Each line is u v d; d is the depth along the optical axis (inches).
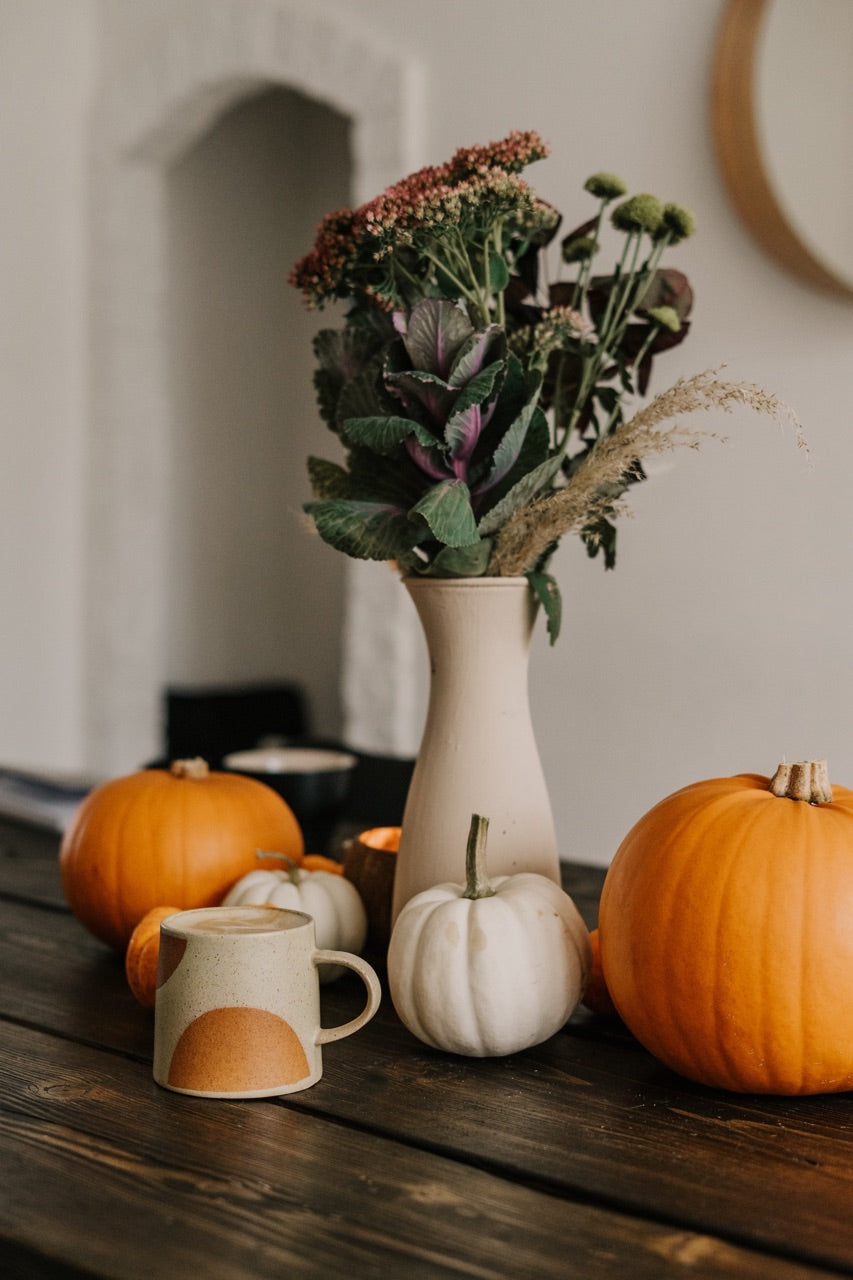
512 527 33.8
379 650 125.2
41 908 49.3
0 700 162.1
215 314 168.2
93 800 42.7
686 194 103.6
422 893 33.7
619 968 30.6
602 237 107.8
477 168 33.6
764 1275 21.3
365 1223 23.0
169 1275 21.2
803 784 30.9
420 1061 31.8
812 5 93.7
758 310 99.9
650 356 39.0
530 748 36.4
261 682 179.3
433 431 34.1
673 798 32.2
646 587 107.3
